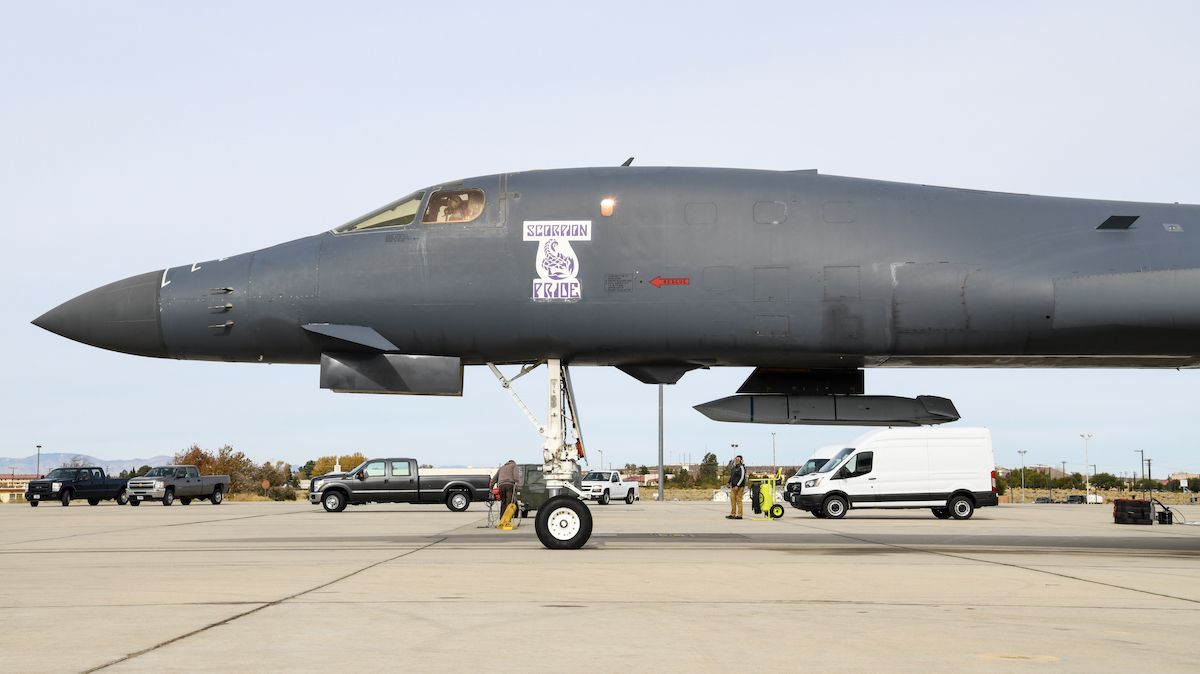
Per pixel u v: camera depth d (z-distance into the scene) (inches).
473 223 540.1
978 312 520.4
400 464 1374.3
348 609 307.9
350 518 1101.1
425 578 397.1
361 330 542.0
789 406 558.6
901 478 1091.3
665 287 526.9
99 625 277.0
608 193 540.1
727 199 536.4
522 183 548.7
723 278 525.7
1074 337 526.0
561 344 538.9
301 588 363.6
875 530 815.7
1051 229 536.1
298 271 546.3
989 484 1088.8
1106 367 574.9
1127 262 523.2
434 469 1384.1
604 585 373.7
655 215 533.3
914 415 553.3
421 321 537.6
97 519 1068.5
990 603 328.8
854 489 1091.9
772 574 414.9
